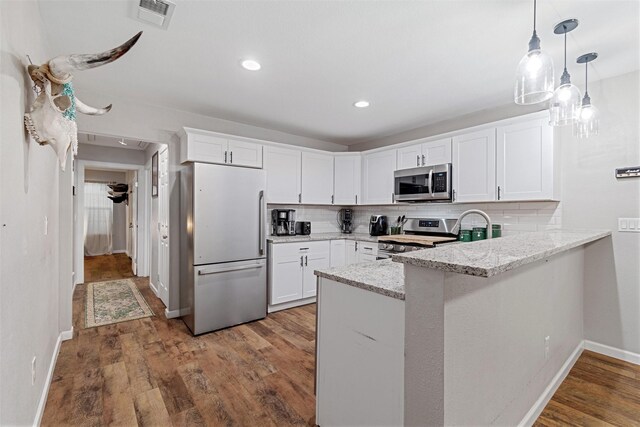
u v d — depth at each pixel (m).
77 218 4.80
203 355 2.50
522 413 1.62
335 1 1.59
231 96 2.90
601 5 1.60
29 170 1.41
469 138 3.12
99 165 4.97
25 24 1.35
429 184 3.39
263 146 3.66
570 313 2.29
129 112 3.02
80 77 2.50
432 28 1.82
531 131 2.69
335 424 1.50
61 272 2.74
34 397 1.58
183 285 3.42
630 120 2.34
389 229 4.18
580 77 2.45
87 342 2.72
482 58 2.17
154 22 1.78
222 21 1.77
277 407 1.84
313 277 3.86
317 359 1.62
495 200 2.91
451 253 1.21
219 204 3.07
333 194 4.38
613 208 2.42
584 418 1.75
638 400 1.91
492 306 1.33
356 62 2.24
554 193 2.59
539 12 1.66
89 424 1.69
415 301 1.11
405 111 3.28
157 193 4.11
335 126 3.86
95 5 1.63
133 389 2.01
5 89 1.08
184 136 3.23
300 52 2.10
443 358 1.04
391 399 1.24
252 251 3.29
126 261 6.93
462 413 1.14
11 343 1.20
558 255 2.06
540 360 1.82
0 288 1.06
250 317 3.27
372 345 1.32
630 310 2.38
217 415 1.77
